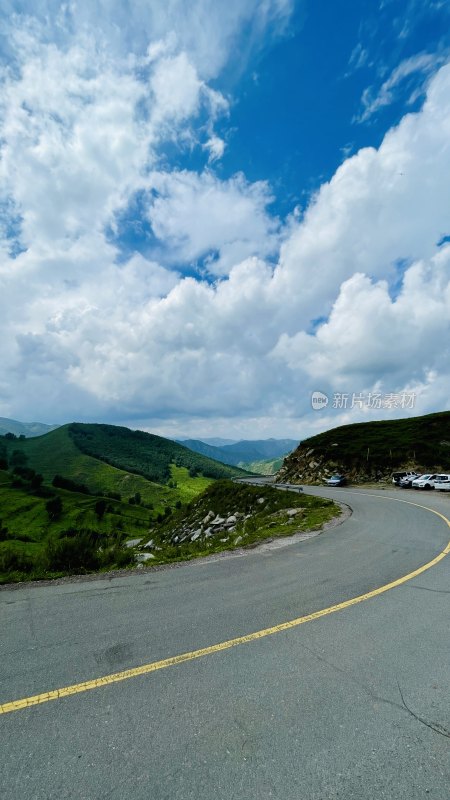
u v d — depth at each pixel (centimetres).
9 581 776
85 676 399
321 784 262
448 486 3438
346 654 448
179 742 302
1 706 348
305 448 6406
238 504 2942
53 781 265
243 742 301
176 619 554
